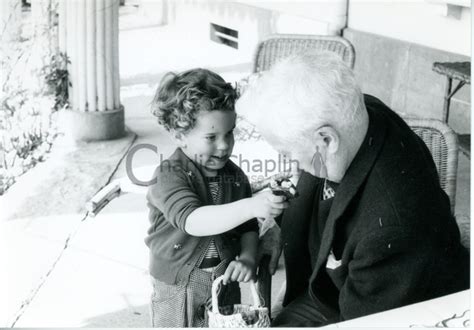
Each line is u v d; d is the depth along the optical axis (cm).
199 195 182
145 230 322
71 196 354
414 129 201
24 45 425
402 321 137
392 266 145
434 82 468
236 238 189
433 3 460
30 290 274
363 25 546
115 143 430
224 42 757
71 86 433
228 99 176
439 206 152
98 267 290
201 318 186
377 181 150
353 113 148
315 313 177
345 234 158
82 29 427
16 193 360
